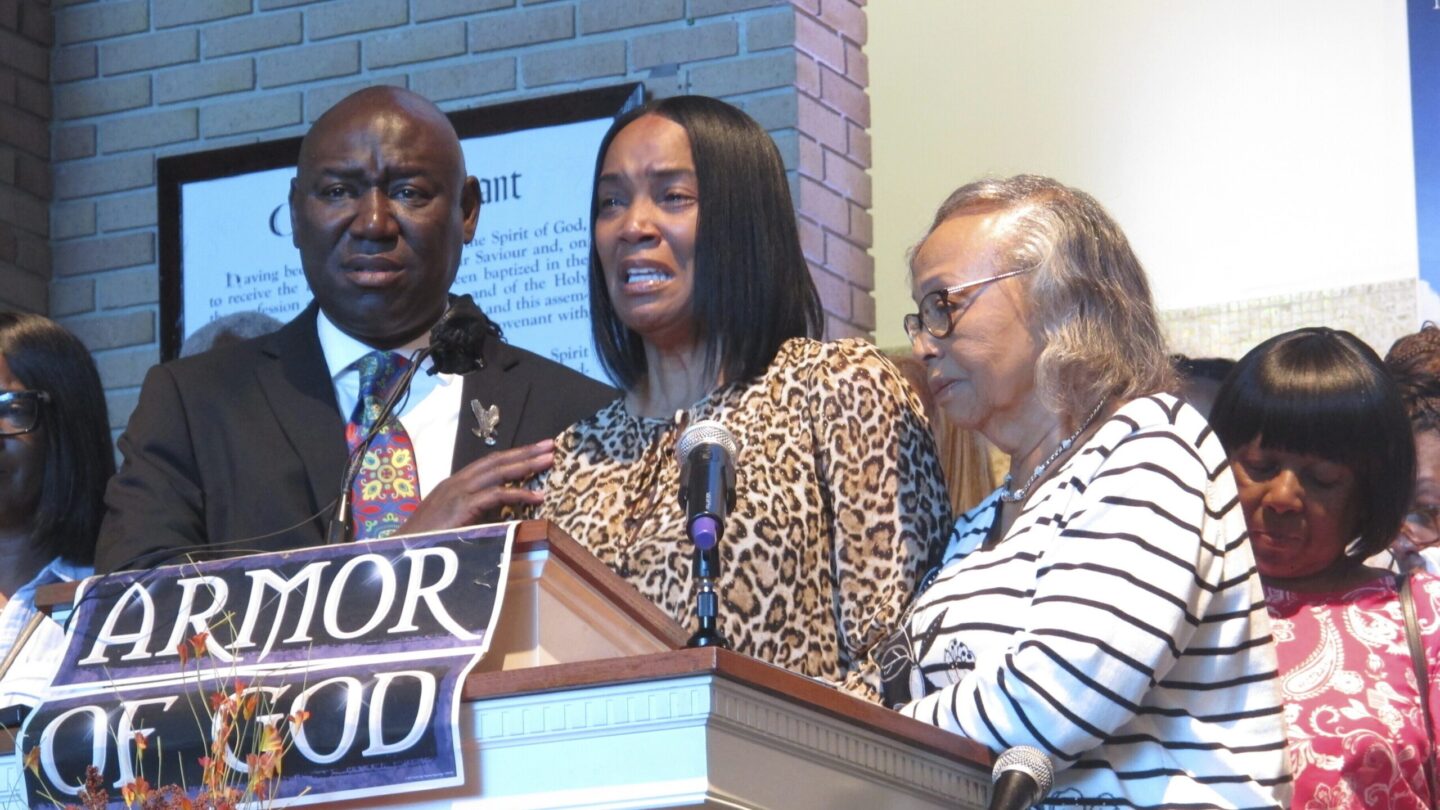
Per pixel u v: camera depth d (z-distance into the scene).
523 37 6.20
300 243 3.87
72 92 6.77
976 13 5.86
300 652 2.22
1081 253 2.73
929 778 2.32
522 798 2.08
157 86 6.68
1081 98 5.68
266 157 6.43
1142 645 2.37
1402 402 3.13
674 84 5.98
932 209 5.85
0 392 3.95
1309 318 5.31
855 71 5.98
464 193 4.05
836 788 2.18
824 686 2.17
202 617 2.31
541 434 3.72
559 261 6.04
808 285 3.31
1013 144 5.75
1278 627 3.07
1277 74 5.45
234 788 2.11
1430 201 5.25
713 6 5.98
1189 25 5.56
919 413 3.13
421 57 6.33
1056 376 2.68
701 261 3.22
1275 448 3.10
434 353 3.06
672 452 3.15
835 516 2.99
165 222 6.51
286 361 3.80
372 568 2.28
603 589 2.36
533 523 2.27
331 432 3.69
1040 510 2.60
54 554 3.99
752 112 5.84
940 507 3.06
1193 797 2.41
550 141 6.09
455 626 2.20
